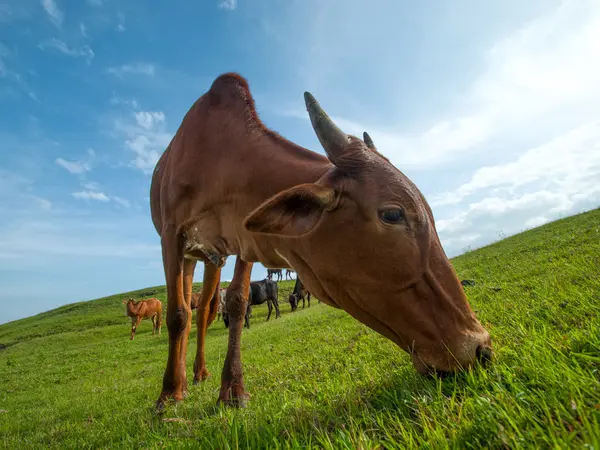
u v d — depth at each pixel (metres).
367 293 0.70
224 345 2.92
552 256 1.96
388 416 0.54
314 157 0.91
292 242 0.81
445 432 0.43
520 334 0.74
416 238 0.67
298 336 2.20
